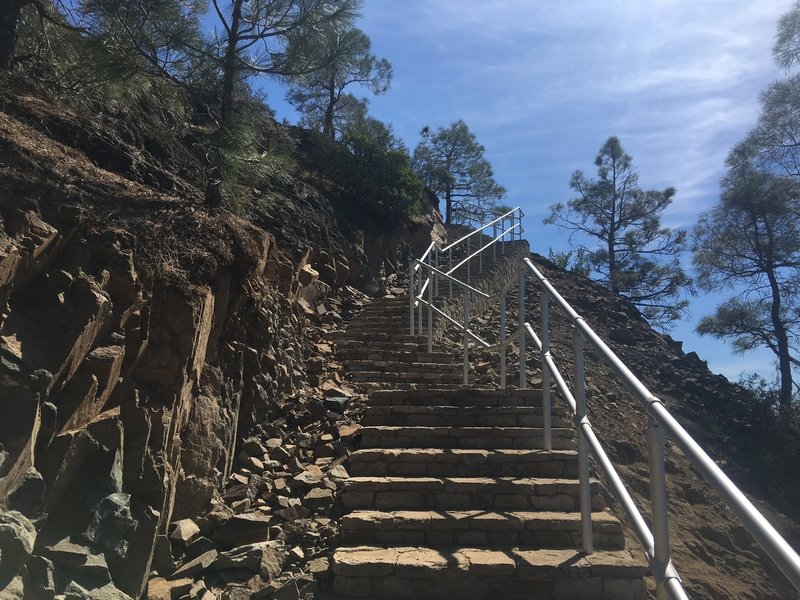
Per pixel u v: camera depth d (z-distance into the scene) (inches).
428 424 217.9
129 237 169.2
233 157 249.9
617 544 159.0
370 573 143.2
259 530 161.8
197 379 187.6
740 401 504.1
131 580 129.6
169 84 266.7
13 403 117.8
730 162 660.1
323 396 261.6
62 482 127.0
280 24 270.1
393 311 394.3
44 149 200.7
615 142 959.0
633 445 349.7
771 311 648.4
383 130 705.6
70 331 136.2
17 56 252.2
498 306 520.7
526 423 217.2
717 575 254.7
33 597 109.0
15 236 136.3
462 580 143.3
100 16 252.8
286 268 324.8
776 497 410.6
